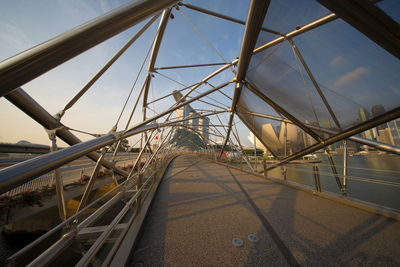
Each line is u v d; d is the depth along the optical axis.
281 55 7.11
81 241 2.95
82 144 3.60
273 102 10.32
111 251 3.03
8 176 1.80
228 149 31.36
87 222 2.92
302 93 8.16
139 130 8.91
